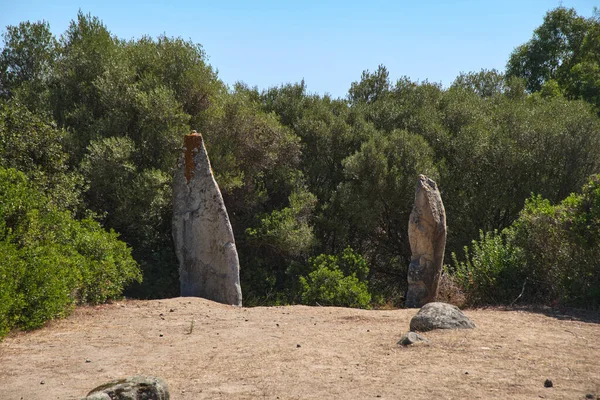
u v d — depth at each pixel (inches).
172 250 668.1
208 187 474.6
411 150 759.7
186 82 680.4
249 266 709.9
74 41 704.4
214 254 469.7
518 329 285.7
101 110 668.7
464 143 769.6
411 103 892.0
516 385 193.8
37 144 461.4
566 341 260.5
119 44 711.1
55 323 323.9
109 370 228.4
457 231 765.9
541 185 749.9
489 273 428.5
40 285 318.7
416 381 200.5
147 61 688.4
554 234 404.8
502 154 751.7
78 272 361.7
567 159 755.4
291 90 895.1
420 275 471.2
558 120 778.2
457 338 259.6
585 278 384.8
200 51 715.4
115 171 599.2
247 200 724.0
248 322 332.5
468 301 435.2
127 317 346.3
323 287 562.9
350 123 866.1
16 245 336.5
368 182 754.2
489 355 231.9
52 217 396.5
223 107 696.4
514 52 1403.8
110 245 420.5
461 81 1040.2
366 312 365.4
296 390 195.9
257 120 724.7
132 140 637.3
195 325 323.0
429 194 479.8
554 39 1343.5
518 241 429.7
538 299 402.0
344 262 661.3
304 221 723.4
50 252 349.1
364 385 198.7
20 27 691.4
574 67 1153.4
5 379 217.0
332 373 214.8
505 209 773.3
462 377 203.6
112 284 403.9
